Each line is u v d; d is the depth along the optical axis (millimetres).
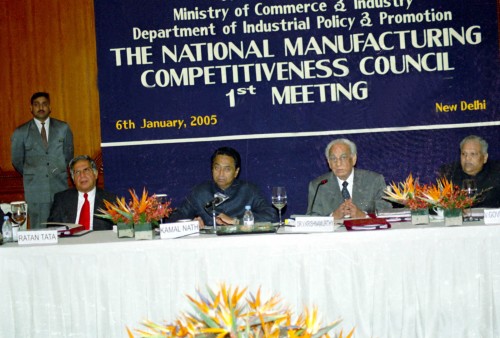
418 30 5938
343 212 3973
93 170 4637
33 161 6227
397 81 5957
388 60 5949
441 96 5945
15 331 3508
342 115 5992
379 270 3455
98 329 3494
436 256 3445
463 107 5938
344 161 4395
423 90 5949
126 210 3582
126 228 3617
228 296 1600
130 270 3488
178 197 6078
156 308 3484
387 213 3857
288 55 5984
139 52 6035
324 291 3469
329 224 3525
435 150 5973
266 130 6020
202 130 6039
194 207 4574
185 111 6039
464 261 3445
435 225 3555
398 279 3459
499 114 5922
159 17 6020
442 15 5918
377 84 5965
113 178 6082
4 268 3498
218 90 6020
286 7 5973
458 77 5938
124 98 6055
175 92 6035
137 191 6078
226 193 4543
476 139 4715
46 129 6199
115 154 6078
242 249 3473
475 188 3582
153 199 3584
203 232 3686
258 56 5996
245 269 3477
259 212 4504
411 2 5926
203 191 4574
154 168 6074
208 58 6012
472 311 3449
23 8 6113
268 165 6035
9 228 3707
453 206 3498
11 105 6188
